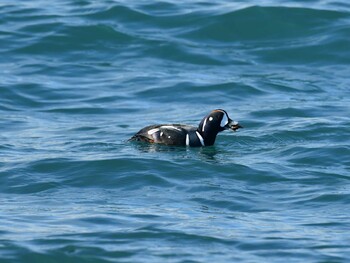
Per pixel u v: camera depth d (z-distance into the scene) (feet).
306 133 62.39
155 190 51.39
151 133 59.98
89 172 53.83
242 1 89.30
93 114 68.95
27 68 77.36
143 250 42.68
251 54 81.20
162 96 72.59
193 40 82.89
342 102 71.00
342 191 51.03
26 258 41.93
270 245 43.32
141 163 55.06
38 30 83.41
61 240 43.62
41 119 67.41
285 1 89.35
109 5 87.81
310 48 81.97
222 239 43.96
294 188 51.70
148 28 84.58
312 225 46.01
